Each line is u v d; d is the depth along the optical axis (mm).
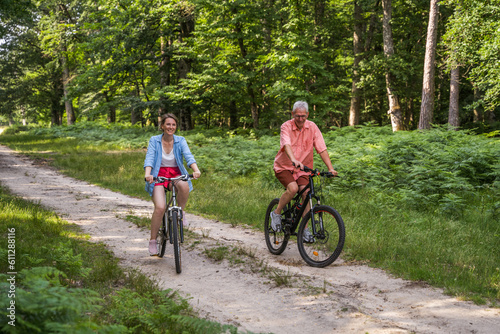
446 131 13062
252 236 6461
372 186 9531
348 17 27109
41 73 41562
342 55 31844
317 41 24969
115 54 24891
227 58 22672
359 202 8289
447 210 7246
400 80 21516
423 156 10750
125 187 11555
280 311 3594
